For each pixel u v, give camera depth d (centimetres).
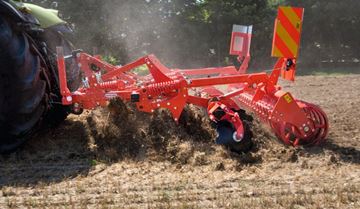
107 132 555
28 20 521
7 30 486
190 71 663
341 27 2289
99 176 474
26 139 542
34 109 530
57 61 559
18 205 395
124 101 557
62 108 615
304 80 1488
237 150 529
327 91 1174
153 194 418
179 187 435
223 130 533
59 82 591
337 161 512
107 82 580
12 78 498
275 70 576
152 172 485
